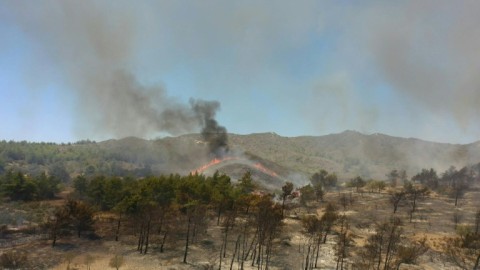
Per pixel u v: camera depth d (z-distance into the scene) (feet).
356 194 457.27
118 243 246.88
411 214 318.04
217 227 284.41
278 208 236.84
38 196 435.12
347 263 212.64
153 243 248.52
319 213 338.95
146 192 289.94
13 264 201.57
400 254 202.28
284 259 220.84
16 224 296.10
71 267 201.67
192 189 312.09
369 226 291.38
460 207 364.79
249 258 223.10
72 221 259.19
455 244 231.30
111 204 334.44
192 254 226.79
